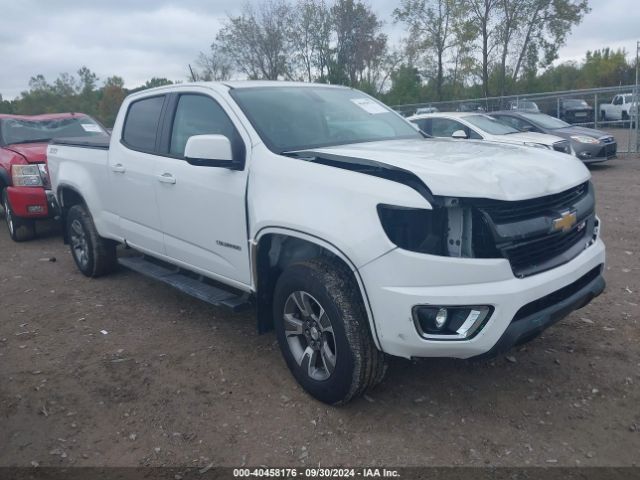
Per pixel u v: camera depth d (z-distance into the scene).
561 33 32.62
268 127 4.17
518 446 3.27
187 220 4.62
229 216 4.16
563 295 3.49
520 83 35.19
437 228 3.13
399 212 3.13
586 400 3.69
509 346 3.16
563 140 11.95
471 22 33.06
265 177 3.84
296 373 3.84
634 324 4.75
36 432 3.57
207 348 4.66
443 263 3.06
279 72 32.34
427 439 3.36
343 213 3.30
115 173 5.49
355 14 32.31
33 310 5.68
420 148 3.92
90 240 6.29
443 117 12.55
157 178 4.85
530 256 3.33
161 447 3.38
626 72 51.69
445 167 3.22
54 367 4.42
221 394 3.94
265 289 4.05
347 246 3.25
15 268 7.23
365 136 4.56
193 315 5.39
